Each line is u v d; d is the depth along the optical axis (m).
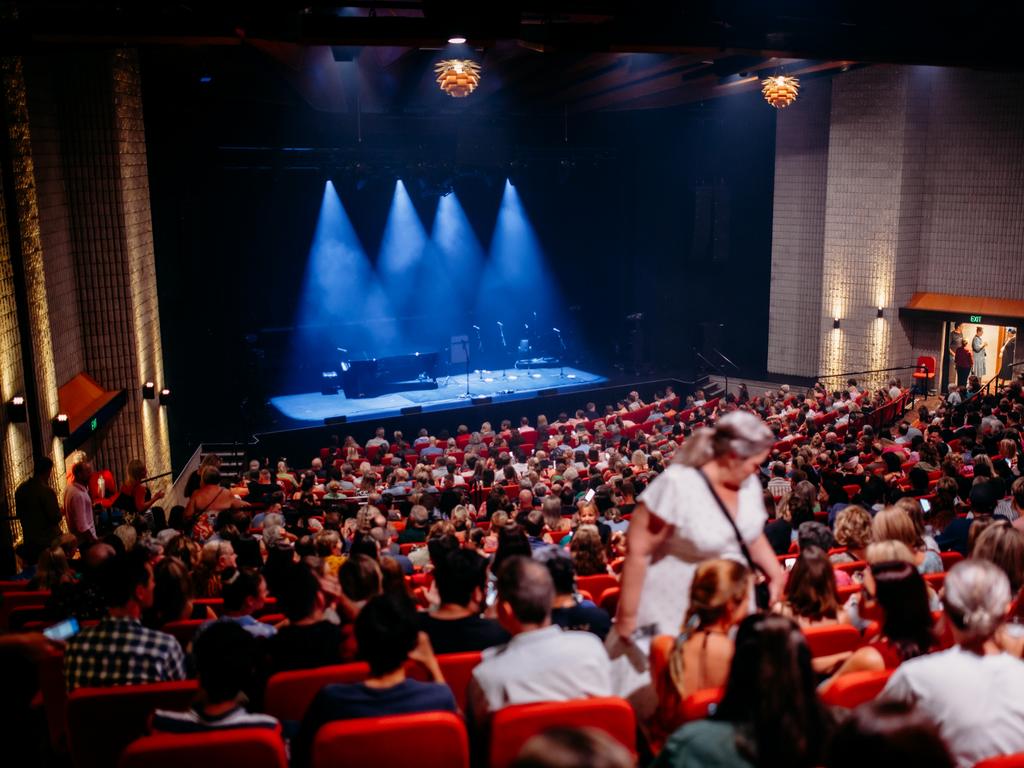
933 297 24.52
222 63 19.75
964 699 3.08
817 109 25.61
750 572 3.38
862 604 4.79
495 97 25.03
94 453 16.73
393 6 11.41
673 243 29.73
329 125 26.20
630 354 29.33
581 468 14.59
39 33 11.02
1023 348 23.25
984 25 15.06
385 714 3.52
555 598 4.71
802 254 26.50
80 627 5.43
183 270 23.62
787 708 2.58
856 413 19.02
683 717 3.22
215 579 7.34
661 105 26.70
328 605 5.39
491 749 3.35
